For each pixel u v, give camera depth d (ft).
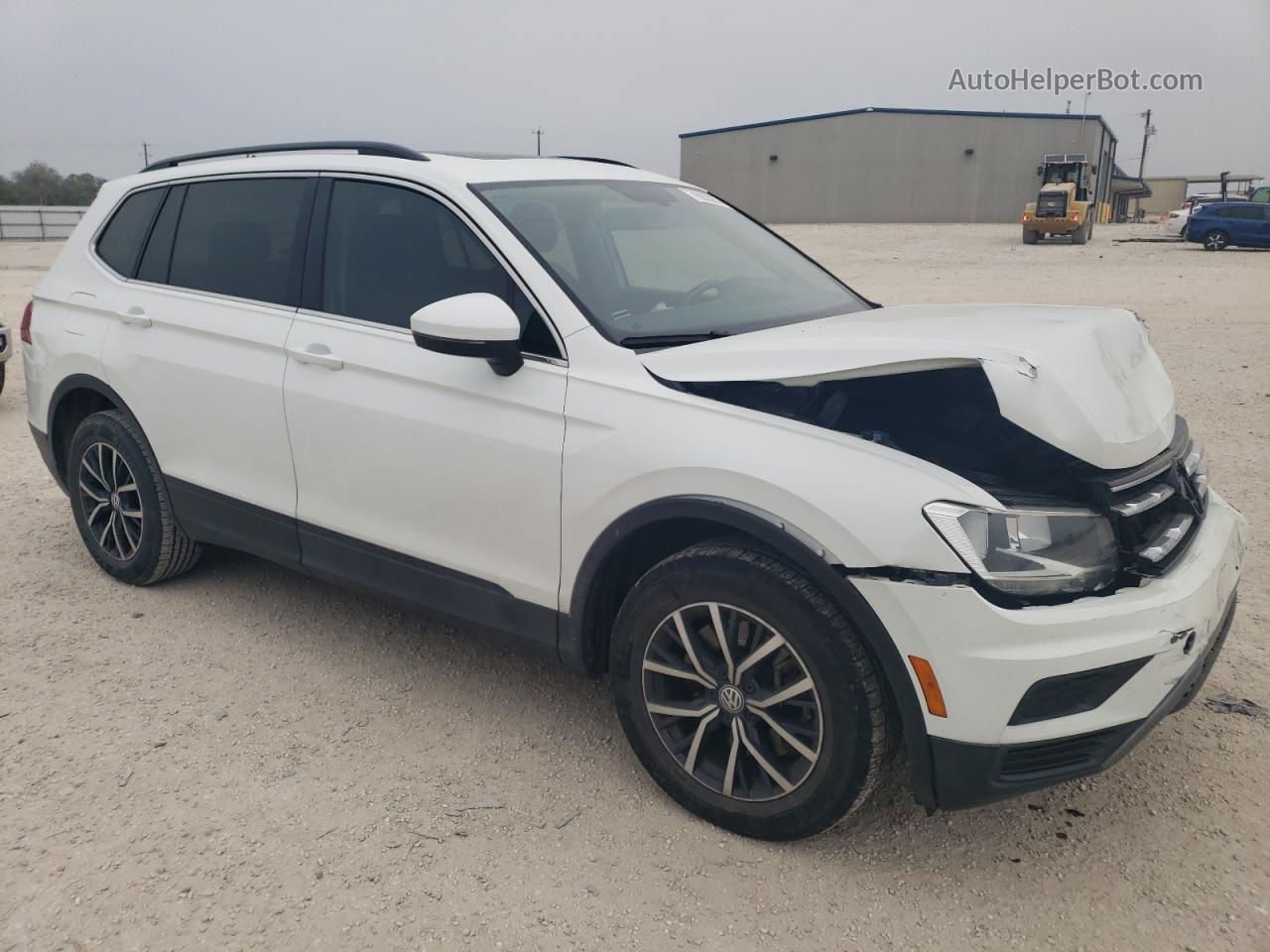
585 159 13.44
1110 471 8.47
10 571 15.56
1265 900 8.41
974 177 191.01
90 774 10.16
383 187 11.59
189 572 15.51
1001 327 9.08
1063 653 7.62
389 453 10.96
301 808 9.66
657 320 10.32
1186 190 336.29
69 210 180.14
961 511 7.77
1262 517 17.65
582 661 10.09
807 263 13.50
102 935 8.02
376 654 12.94
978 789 8.00
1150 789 9.95
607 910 8.35
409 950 7.90
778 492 8.28
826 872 8.83
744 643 8.89
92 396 15.05
